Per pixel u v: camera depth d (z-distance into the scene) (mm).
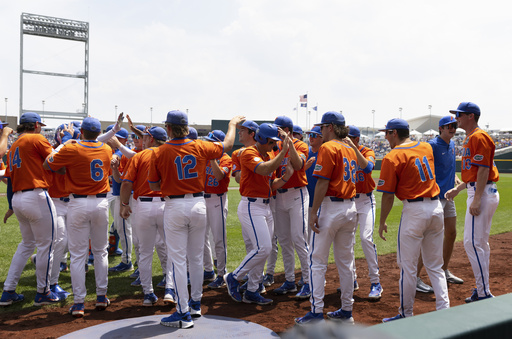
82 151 4250
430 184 3736
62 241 5074
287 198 5027
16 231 8945
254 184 4598
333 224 3881
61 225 5098
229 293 4770
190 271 4156
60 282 5691
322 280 3977
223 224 5492
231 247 7828
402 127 3904
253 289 4711
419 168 3707
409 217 3742
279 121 5098
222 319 4105
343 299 4055
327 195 3926
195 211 3934
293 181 4984
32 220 4531
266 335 3641
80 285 4273
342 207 3902
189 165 3914
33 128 4695
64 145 4258
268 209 4754
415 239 3742
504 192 19406
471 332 1175
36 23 49469
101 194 4387
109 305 4672
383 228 3900
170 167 3889
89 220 4328
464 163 4492
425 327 1159
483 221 4359
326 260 4012
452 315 1261
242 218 4684
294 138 5719
